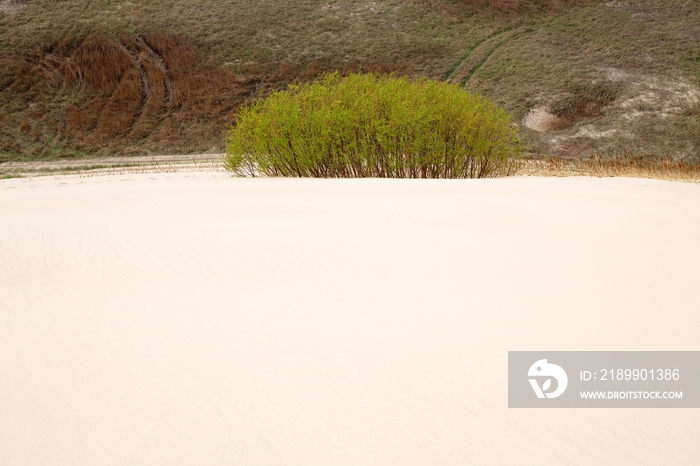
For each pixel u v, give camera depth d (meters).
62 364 3.83
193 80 49.47
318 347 4.00
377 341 4.09
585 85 46.78
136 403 3.30
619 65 49.75
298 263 6.22
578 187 12.72
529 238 7.39
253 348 4.01
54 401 3.35
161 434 2.99
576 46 53.72
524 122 44.16
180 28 55.69
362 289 5.29
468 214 9.23
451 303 4.86
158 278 5.84
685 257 6.39
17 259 7.08
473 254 6.52
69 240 7.98
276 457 2.78
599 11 59.50
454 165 18.62
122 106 46.16
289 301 4.99
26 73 47.56
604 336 4.12
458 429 2.99
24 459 2.80
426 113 18.06
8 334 4.39
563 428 2.99
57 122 43.97
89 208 11.64
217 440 2.93
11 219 10.41
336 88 19.36
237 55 53.50
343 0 63.78
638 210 9.64
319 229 8.00
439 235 7.54
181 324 4.50
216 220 9.18
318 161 18.22
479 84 49.28
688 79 47.03
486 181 14.09
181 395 3.38
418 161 18.08
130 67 49.44
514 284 5.37
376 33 57.78
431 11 60.84
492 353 3.86
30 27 53.03
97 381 3.58
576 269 5.88
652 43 52.97
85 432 3.02
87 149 41.44
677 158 37.41
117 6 58.19
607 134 40.56
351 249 6.77
